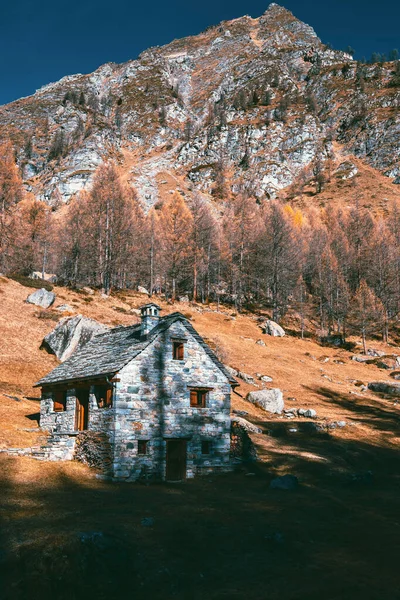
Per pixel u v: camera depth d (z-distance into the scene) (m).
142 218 117.50
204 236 104.62
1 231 86.12
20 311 60.34
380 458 35.62
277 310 93.62
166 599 12.77
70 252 97.50
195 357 28.84
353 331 92.44
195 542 16.77
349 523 20.55
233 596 13.22
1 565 13.59
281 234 101.25
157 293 102.00
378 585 14.30
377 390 59.41
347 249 117.81
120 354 28.16
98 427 26.91
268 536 17.72
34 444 28.58
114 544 14.30
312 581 14.47
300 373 61.78
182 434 27.48
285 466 30.61
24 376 44.75
